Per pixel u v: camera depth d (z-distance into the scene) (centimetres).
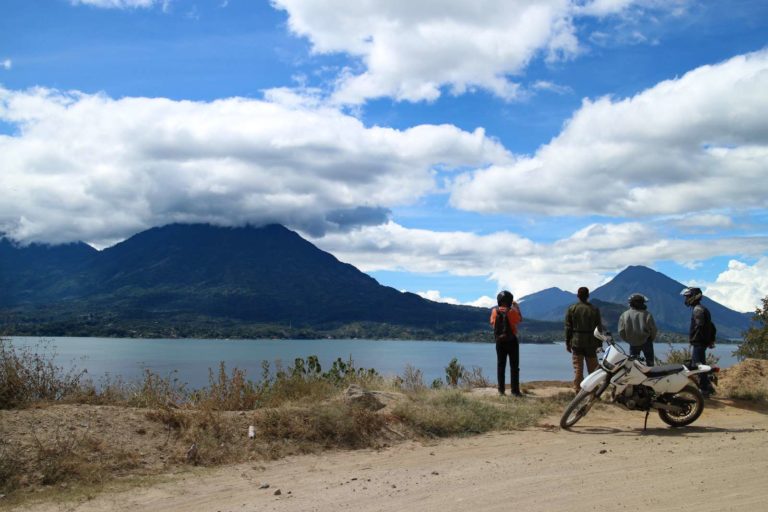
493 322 1242
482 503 562
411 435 916
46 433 748
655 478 628
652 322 1143
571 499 562
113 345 10762
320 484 672
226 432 834
